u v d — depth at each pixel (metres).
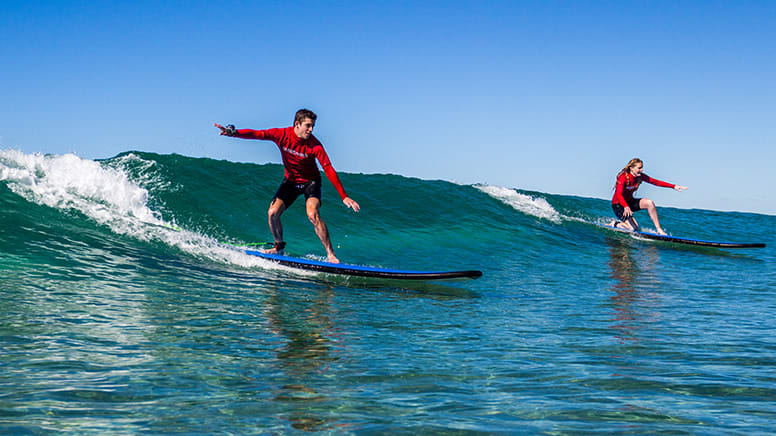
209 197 9.75
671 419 2.17
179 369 2.73
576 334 3.99
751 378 2.82
